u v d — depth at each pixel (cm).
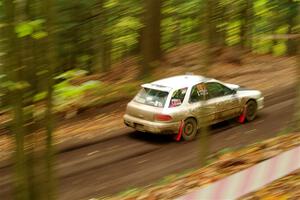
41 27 547
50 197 598
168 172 1262
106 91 2073
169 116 1573
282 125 1659
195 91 1650
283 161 475
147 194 856
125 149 1522
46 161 589
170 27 3081
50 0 550
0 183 1276
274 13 2622
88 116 1898
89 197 1120
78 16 1975
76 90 607
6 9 534
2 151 1520
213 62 2825
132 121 1659
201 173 818
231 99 1709
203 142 1030
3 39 543
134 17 2506
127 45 2845
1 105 605
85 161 1416
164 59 2647
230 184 421
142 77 2377
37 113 580
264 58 3044
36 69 559
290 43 3091
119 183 1205
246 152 861
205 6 984
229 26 2958
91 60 2502
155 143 1581
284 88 2303
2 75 550
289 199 558
